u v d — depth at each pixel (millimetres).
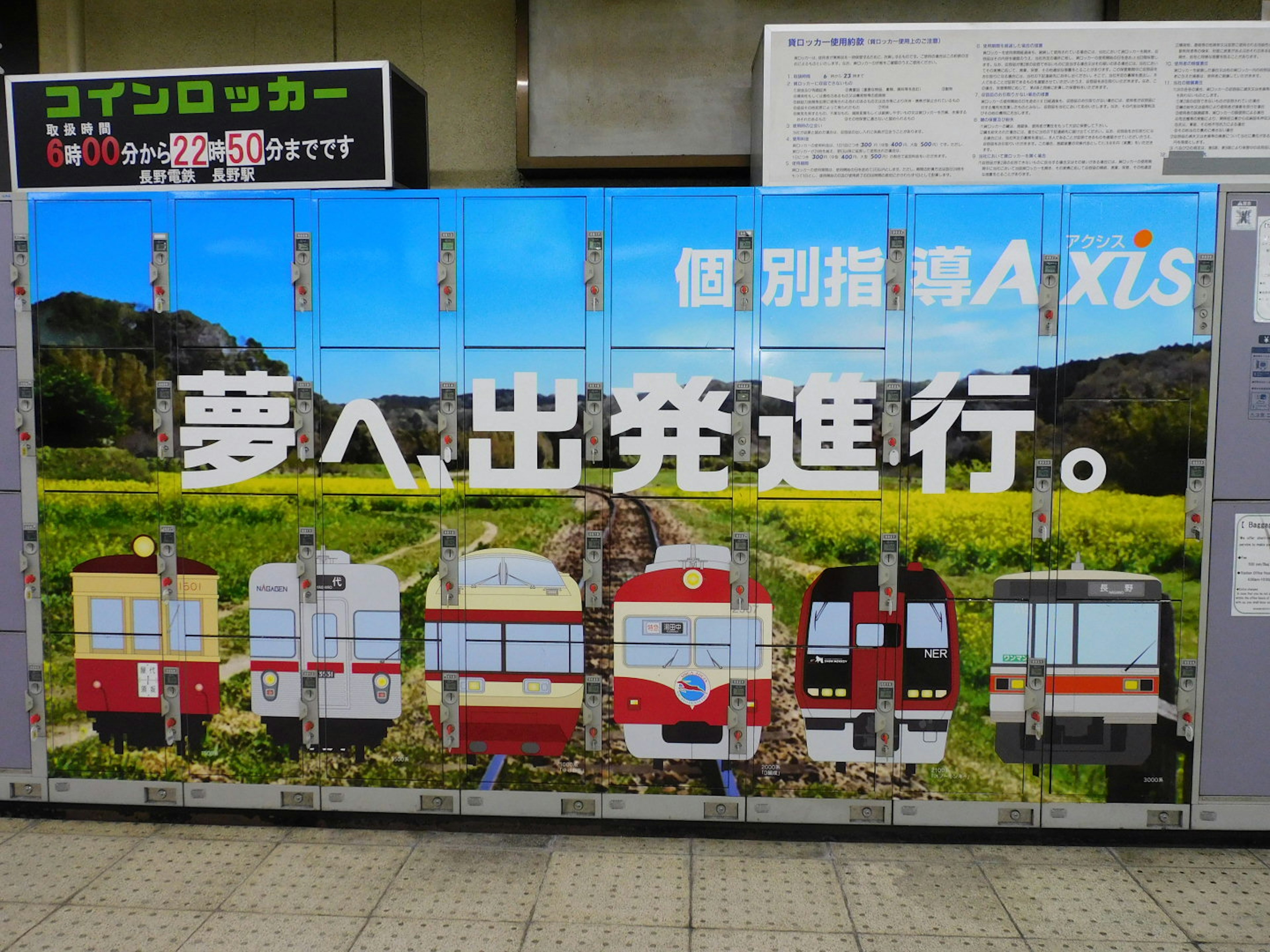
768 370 3543
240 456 3725
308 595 3729
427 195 3602
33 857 3510
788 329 3535
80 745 3863
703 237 3531
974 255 3490
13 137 3857
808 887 3275
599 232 3549
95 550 3812
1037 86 3672
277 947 2879
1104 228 3471
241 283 3680
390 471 3682
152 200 3691
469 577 3680
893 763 3627
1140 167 3670
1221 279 3471
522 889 3256
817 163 3752
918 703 3604
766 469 3568
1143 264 3475
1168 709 3584
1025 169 3701
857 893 3232
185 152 3771
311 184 3725
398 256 3621
